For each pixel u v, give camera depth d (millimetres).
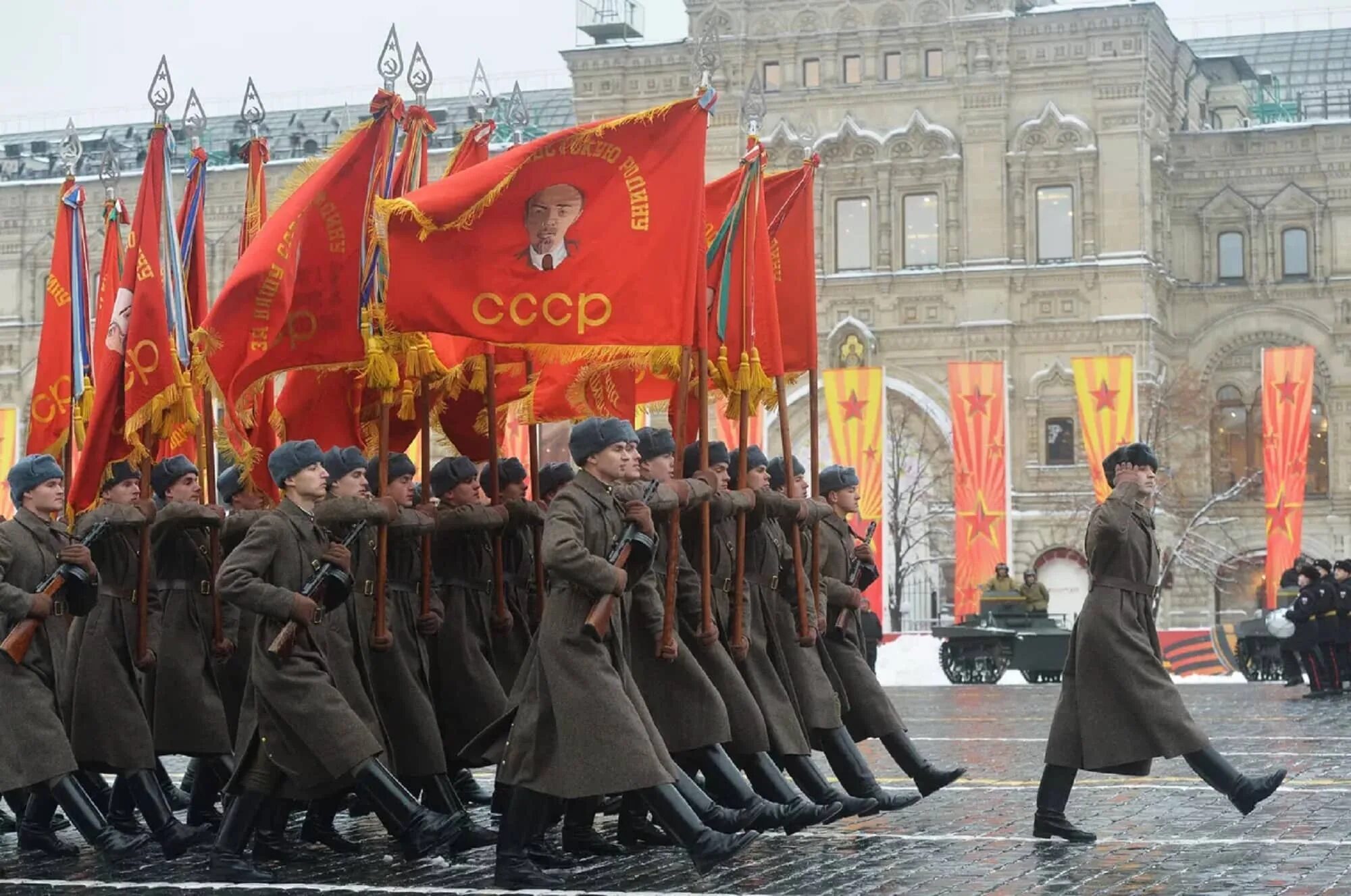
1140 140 73375
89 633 16281
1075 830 15867
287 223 16875
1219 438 77500
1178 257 78062
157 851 16391
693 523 16000
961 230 74812
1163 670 15633
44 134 95875
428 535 16250
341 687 15031
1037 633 52219
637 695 13953
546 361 17531
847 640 17984
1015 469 74125
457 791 19344
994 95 74500
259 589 14312
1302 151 76812
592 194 16094
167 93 17781
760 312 18047
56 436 19891
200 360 16797
